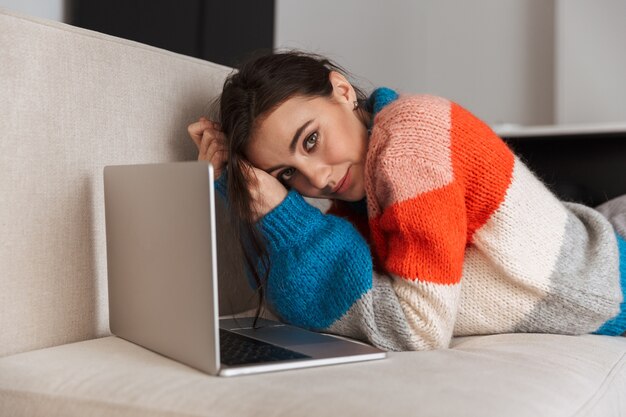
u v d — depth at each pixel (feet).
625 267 3.78
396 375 2.58
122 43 3.63
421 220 3.32
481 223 3.51
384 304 3.35
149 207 3.00
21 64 3.16
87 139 3.43
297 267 3.47
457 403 2.24
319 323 3.53
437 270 3.32
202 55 7.86
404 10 12.25
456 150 3.43
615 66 10.30
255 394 2.38
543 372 2.67
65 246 3.33
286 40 10.78
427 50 12.30
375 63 11.99
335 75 3.88
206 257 2.63
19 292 3.15
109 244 3.40
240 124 3.57
